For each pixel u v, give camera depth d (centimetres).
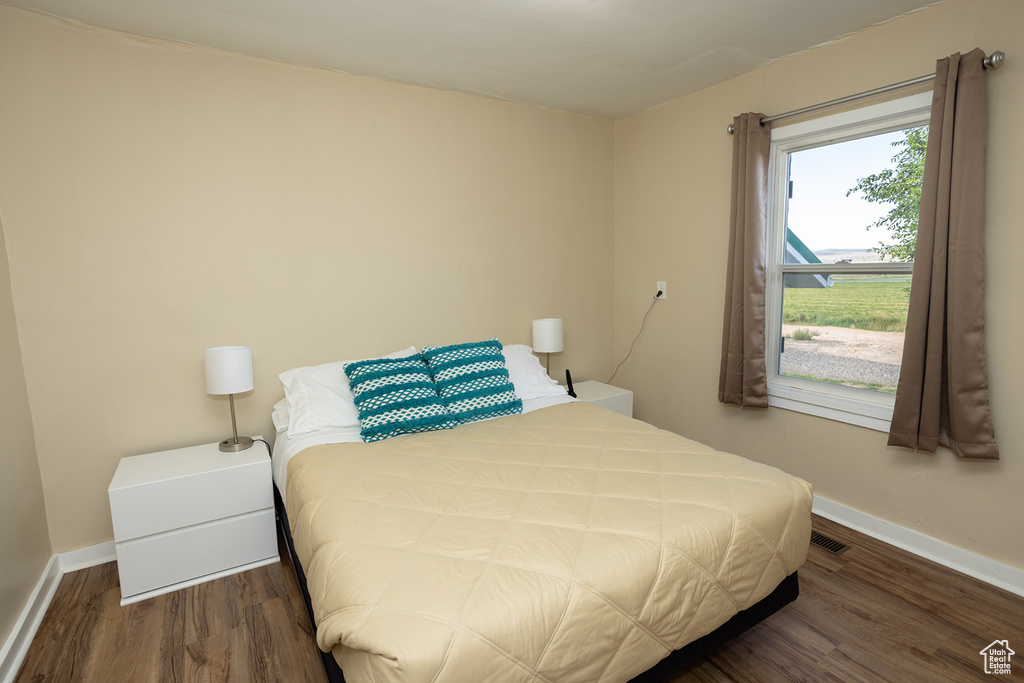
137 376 240
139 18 212
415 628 114
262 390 270
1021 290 196
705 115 307
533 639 120
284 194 265
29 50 209
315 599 144
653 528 151
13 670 173
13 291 212
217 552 225
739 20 222
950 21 206
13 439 200
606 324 388
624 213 374
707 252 315
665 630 140
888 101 227
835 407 259
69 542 232
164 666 174
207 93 243
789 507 171
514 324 346
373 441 234
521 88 303
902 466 236
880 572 219
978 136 195
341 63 262
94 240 226
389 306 300
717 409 320
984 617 191
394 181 294
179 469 220
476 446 224
